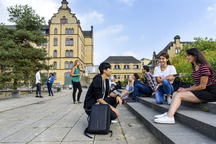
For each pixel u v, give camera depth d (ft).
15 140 7.75
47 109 17.37
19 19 49.90
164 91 12.03
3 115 14.11
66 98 30.58
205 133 6.48
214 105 8.07
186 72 17.46
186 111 9.09
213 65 15.29
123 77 154.40
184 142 5.76
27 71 46.09
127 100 21.44
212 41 75.10
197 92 8.41
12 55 43.09
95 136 8.30
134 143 7.28
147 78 17.30
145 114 11.45
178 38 134.82
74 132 9.04
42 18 51.83
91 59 157.69
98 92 9.13
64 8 127.54
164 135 6.82
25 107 18.88
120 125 10.55
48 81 36.04
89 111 9.52
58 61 124.98
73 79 22.27
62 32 126.31
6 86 42.70
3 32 47.01
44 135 8.52
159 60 12.92
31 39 48.91
